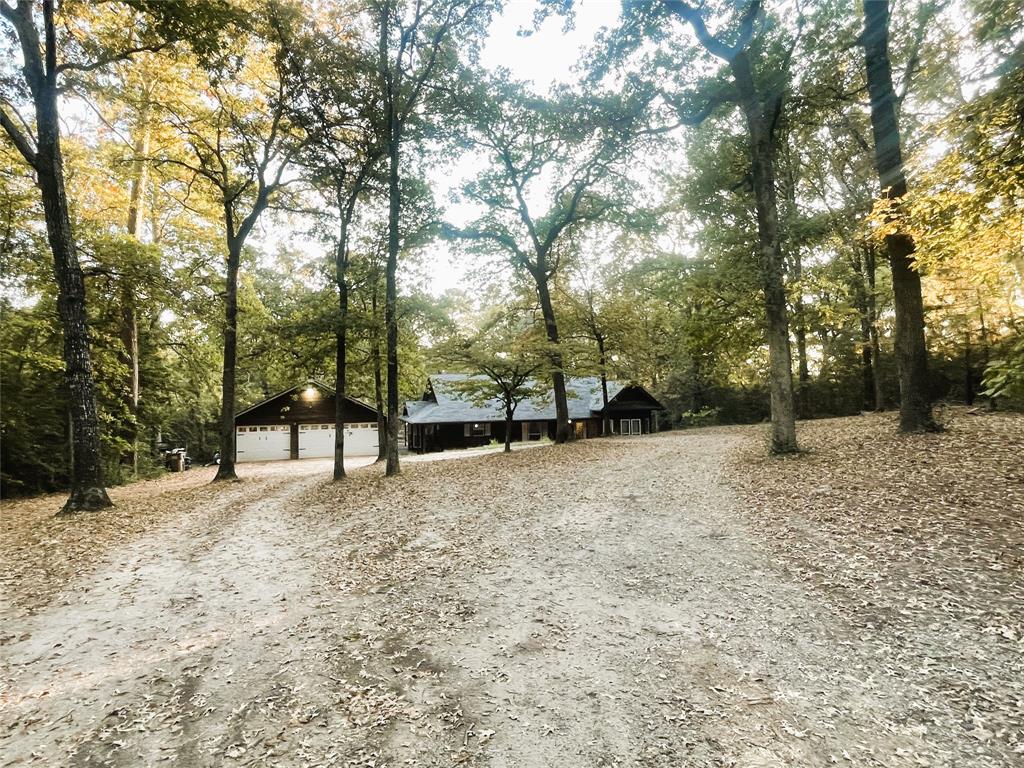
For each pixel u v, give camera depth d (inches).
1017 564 217.8
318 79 607.8
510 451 890.7
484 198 908.6
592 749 134.8
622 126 649.6
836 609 203.6
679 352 1408.7
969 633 177.5
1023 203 303.6
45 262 615.5
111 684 177.3
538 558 287.9
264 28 574.6
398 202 647.8
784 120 583.5
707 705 151.1
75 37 519.5
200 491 637.9
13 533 400.5
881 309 933.2
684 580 243.9
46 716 159.6
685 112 594.6
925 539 255.9
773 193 520.7
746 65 510.6
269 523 419.5
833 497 342.0
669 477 479.5
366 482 608.7
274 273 1021.8
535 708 154.0
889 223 388.2
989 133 278.8
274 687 171.9
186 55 603.2
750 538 289.9
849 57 571.5
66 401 740.0
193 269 849.5
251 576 285.3
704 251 625.6
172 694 169.9
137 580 282.4
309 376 781.3
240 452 1309.1
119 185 828.0
